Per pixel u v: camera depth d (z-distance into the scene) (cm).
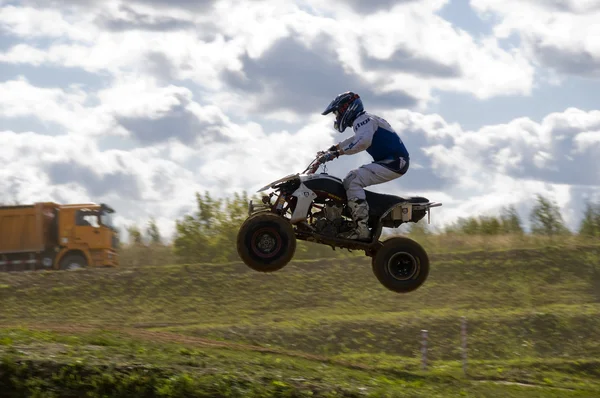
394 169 1120
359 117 1128
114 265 3466
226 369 1223
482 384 1762
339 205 1119
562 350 2200
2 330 1521
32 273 2961
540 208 3319
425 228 3388
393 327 2316
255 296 2770
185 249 3272
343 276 2897
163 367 1165
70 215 3488
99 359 1177
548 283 2798
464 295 2730
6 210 3494
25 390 1088
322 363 1722
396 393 1291
